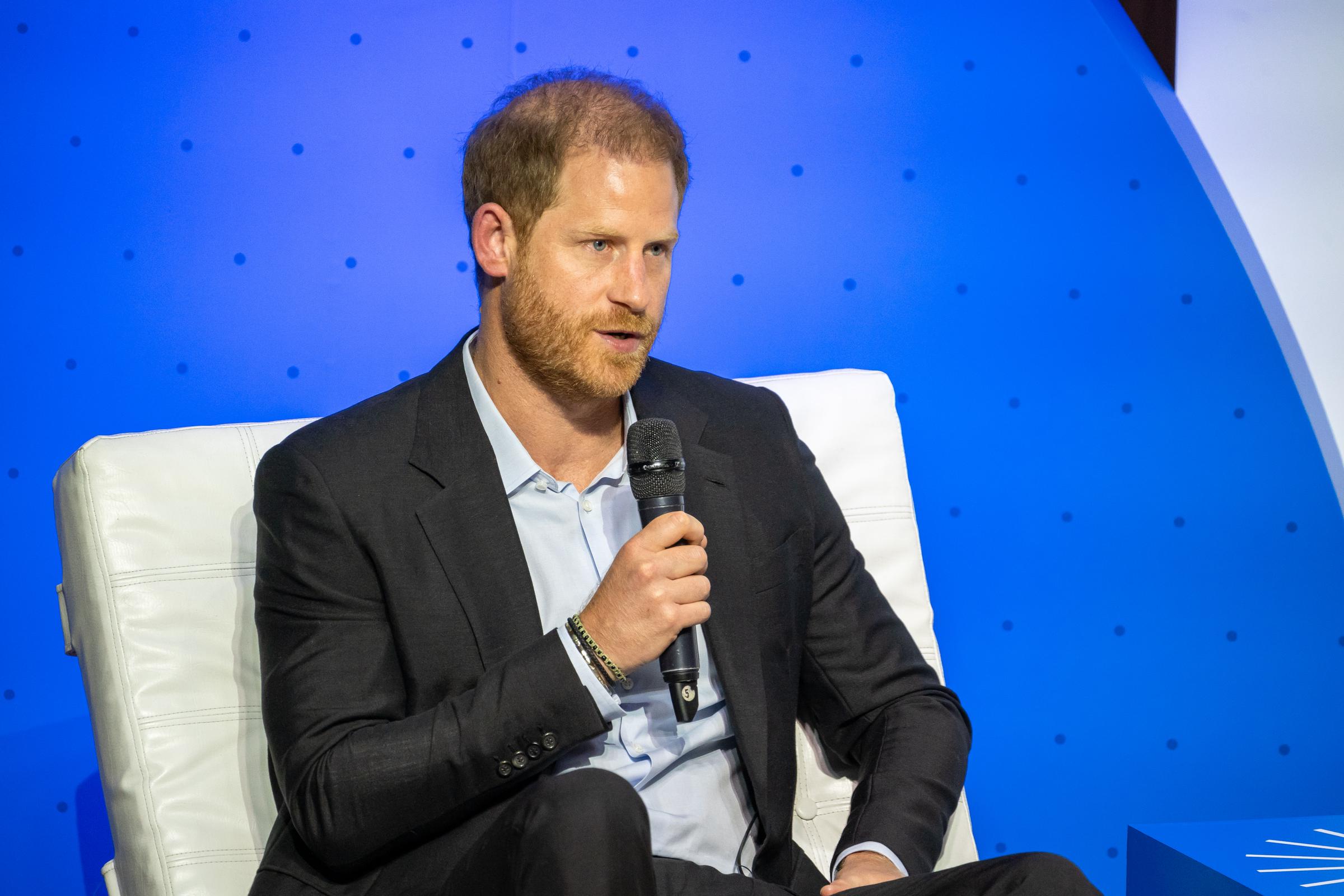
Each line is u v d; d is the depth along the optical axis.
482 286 6.04
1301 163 9.55
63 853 9.20
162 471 6.65
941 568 9.36
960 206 9.48
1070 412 9.47
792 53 9.44
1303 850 6.58
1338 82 9.52
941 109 9.49
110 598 6.43
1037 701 9.37
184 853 6.18
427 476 5.77
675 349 9.36
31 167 9.19
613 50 9.35
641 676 5.82
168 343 9.20
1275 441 9.52
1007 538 9.41
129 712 6.33
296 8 9.27
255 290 9.24
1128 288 9.51
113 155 9.20
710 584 5.84
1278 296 9.54
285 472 5.75
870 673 6.34
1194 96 9.54
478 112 9.34
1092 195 9.51
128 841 6.27
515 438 5.93
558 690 5.08
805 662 6.43
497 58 9.35
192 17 9.22
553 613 5.80
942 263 9.47
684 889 5.29
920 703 6.22
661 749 5.72
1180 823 7.29
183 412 9.20
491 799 5.38
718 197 9.40
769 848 5.82
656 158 5.59
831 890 5.20
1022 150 9.50
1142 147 9.54
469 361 6.11
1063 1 9.53
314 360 9.27
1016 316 9.48
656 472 5.49
